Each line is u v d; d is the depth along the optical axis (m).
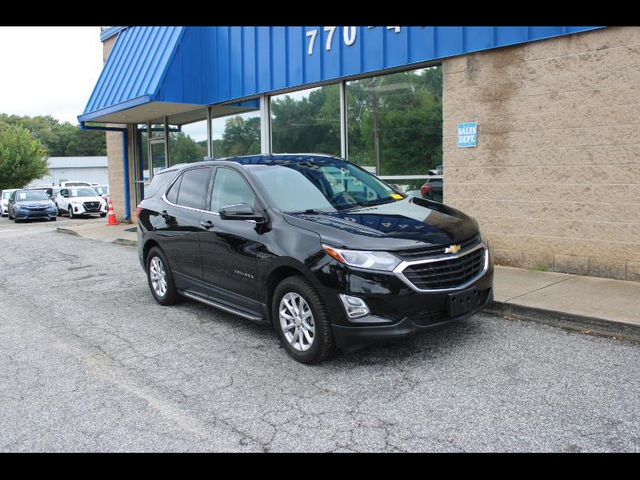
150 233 7.01
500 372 4.45
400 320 4.37
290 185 5.55
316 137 10.58
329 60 9.80
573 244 7.25
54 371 4.98
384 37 8.89
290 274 4.98
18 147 50.44
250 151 12.31
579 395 3.99
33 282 9.25
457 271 4.63
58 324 6.54
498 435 3.50
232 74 11.87
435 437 3.51
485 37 7.70
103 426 3.87
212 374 4.75
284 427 3.74
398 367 4.64
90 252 12.41
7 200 31.52
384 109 9.37
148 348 5.52
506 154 7.74
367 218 4.98
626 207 6.75
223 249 5.62
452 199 8.38
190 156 14.23
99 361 5.20
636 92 6.53
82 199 28.14
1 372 4.99
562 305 5.80
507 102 7.64
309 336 4.77
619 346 4.93
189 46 12.42
